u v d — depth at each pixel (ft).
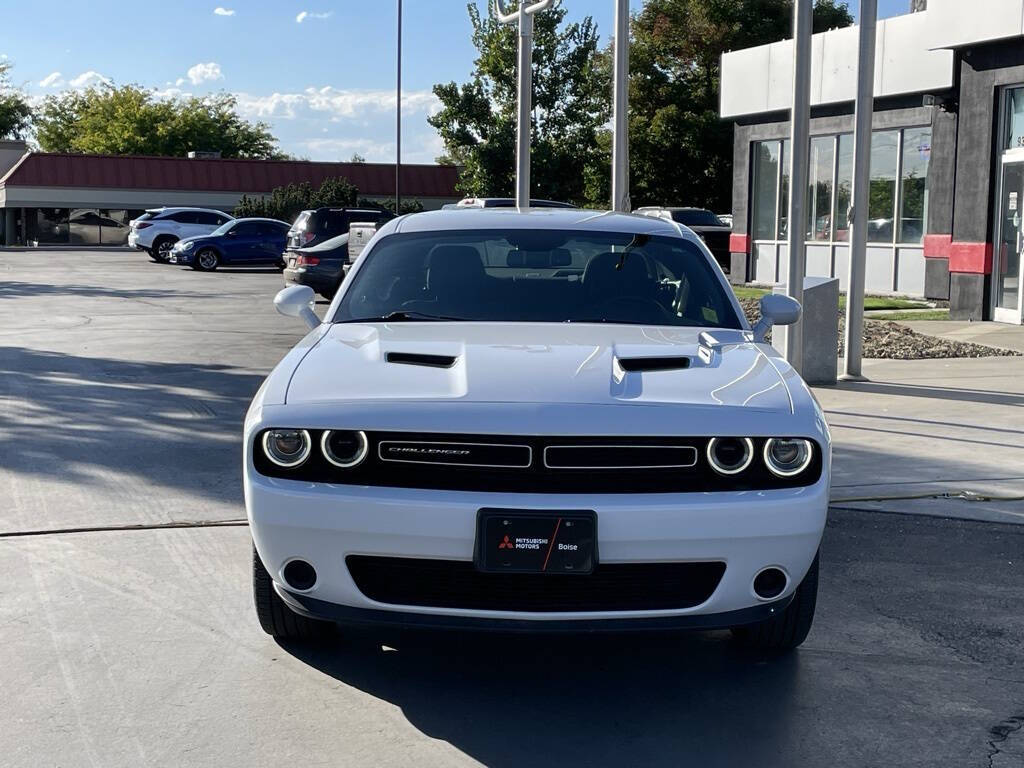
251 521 12.37
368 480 12.10
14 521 19.47
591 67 144.87
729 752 11.49
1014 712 12.54
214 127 272.72
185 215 118.62
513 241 17.66
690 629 12.14
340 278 65.77
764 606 12.44
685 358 13.99
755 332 16.28
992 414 30.17
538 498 11.73
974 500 21.54
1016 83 53.26
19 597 15.79
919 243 67.51
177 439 26.32
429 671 13.53
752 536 11.90
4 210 166.40
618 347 14.35
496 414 12.03
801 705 12.67
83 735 11.70
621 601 12.12
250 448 12.35
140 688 12.87
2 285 81.66
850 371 36.35
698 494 11.96
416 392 12.58
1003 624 15.25
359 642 14.42
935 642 14.62
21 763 11.07
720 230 97.81
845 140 73.05
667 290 16.92
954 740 11.84
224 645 14.20
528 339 14.75
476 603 12.10
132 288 80.64
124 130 264.93
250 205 146.51
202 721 12.06
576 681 13.32
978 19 53.78
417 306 16.47
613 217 18.92
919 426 28.58
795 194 34.63
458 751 11.44
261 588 13.53
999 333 49.32
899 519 20.33
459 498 11.75
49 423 28.09
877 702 12.78
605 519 11.67
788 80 74.43
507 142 136.15
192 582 16.48
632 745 11.62
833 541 19.02
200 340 47.24
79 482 22.16
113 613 15.23
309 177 171.73
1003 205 54.49
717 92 158.81
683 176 158.40
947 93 61.57
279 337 48.67
